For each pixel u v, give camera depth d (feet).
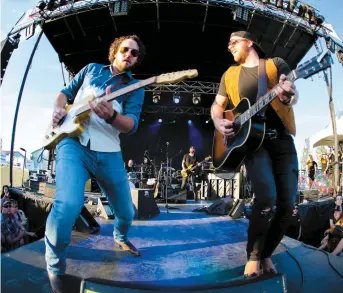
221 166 6.82
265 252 5.80
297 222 19.29
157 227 11.06
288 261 6.70
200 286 4.04
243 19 24.93
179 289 3.92
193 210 17.29
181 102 44.50
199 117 46.60
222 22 28.25
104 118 5.30
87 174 5.64
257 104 5.55
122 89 5.45
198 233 9.95
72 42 31.94
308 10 23.52
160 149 46.01
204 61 35.35
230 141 6.41
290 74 5.21
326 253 7.49
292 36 27.71
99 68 6.36
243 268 6.18
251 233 5.61
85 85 6.18
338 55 24.29
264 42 29.12
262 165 5.56
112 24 29.07
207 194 31.17
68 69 37.60
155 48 33.30
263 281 4.13
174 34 30.73
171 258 6.91
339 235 15.99
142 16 28.02
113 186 6.15
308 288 5.14
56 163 5.48
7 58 18.26
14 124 22.11
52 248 4.81
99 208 13.65
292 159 5.74
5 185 21.56
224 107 6.98
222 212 15.28
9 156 22.80
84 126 5.57
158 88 37.60
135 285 3.97
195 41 31.76
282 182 5.65
